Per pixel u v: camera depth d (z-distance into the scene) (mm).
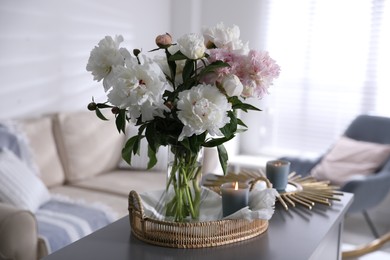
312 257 1157
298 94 3709
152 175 3029
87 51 3207
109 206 2387
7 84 2689
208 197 1375
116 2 3379
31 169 2500
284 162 1659
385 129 3143
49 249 1904
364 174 2969
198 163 1240
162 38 1150
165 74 1186
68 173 2820
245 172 1833
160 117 1136
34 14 2795
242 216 1188
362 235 3252
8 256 1761
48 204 2342
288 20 3676
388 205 3430
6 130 2494
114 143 3111
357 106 3498
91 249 1161
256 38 3816
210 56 1137
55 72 2990
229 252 1149
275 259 1111
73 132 2869
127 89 1023
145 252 1145
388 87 3363
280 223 1359
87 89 3254
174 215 1255
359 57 3441
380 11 3318
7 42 2654
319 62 3596
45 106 2953
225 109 1084
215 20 3959
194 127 1062
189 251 1151
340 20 3480
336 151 3174
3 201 2100
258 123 3902
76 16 3084
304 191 1635
